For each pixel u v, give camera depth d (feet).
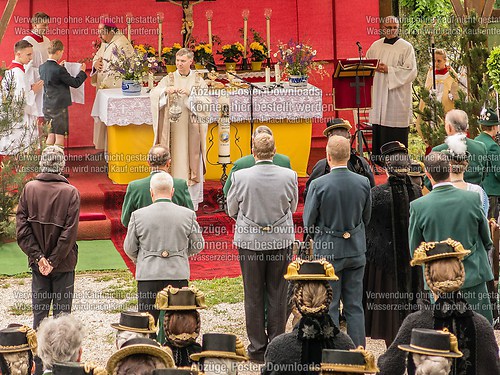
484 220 30.89
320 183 34.53
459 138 33.65
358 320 34.94
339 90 60.64
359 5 76.54
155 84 68.44
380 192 36.19
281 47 65.16
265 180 36.42
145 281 34.22
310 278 23.07
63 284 37.19
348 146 34.63
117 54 62.95
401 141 66.18
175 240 34.32
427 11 93.76
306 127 62.75
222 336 21.48
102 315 43.47
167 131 57.36
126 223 36.73
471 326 23.45
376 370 19.71
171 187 34.81
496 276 40.14
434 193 31.27
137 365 18.76
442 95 65.72
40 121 68.54
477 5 58.70
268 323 37.55
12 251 53.36
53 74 62.08
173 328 23.80
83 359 37.63
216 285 47.91
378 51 65.57
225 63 68.13
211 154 62.95
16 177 54.34
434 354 20.76
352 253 34.58
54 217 36.63
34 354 24.49
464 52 56.85
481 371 23.44
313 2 76.48
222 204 58.65
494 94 55.42
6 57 71.10
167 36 74.90
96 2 73.00
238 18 76.07
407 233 35.91
